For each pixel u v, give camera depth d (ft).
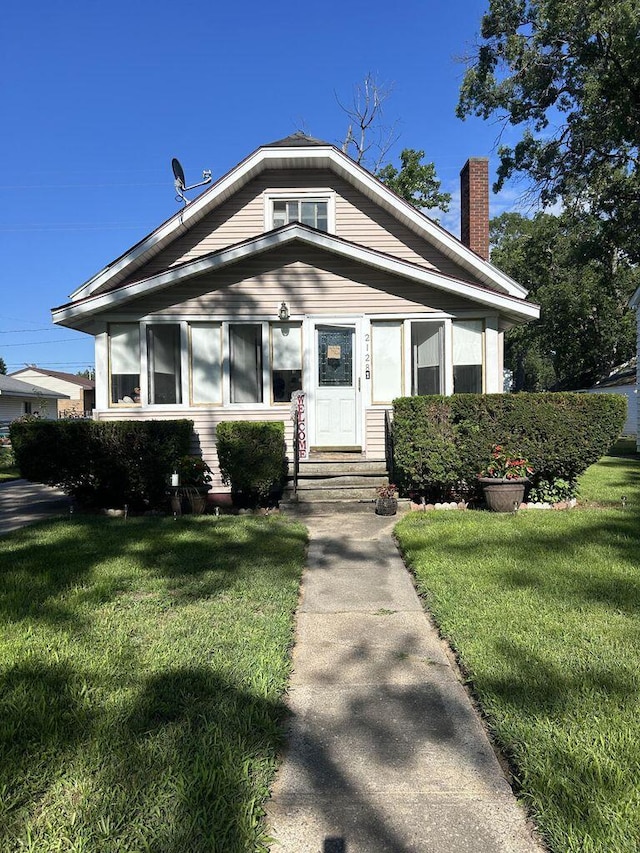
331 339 32.50
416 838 7.18
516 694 9.94
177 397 32.32
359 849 7.00
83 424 27.20
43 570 17.37
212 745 8.63
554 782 7.72
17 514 28.68
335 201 35.88
